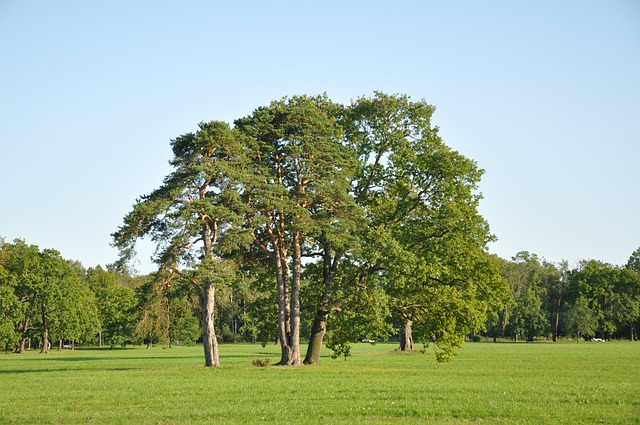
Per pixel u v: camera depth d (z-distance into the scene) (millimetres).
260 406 25531
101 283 139500
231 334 144750
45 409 25453
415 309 46938
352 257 46344
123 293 126062
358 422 21406
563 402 26172
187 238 42469
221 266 43812
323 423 21250
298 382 35094
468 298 46375
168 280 44906
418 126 50250
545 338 154000
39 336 105375
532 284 152125
